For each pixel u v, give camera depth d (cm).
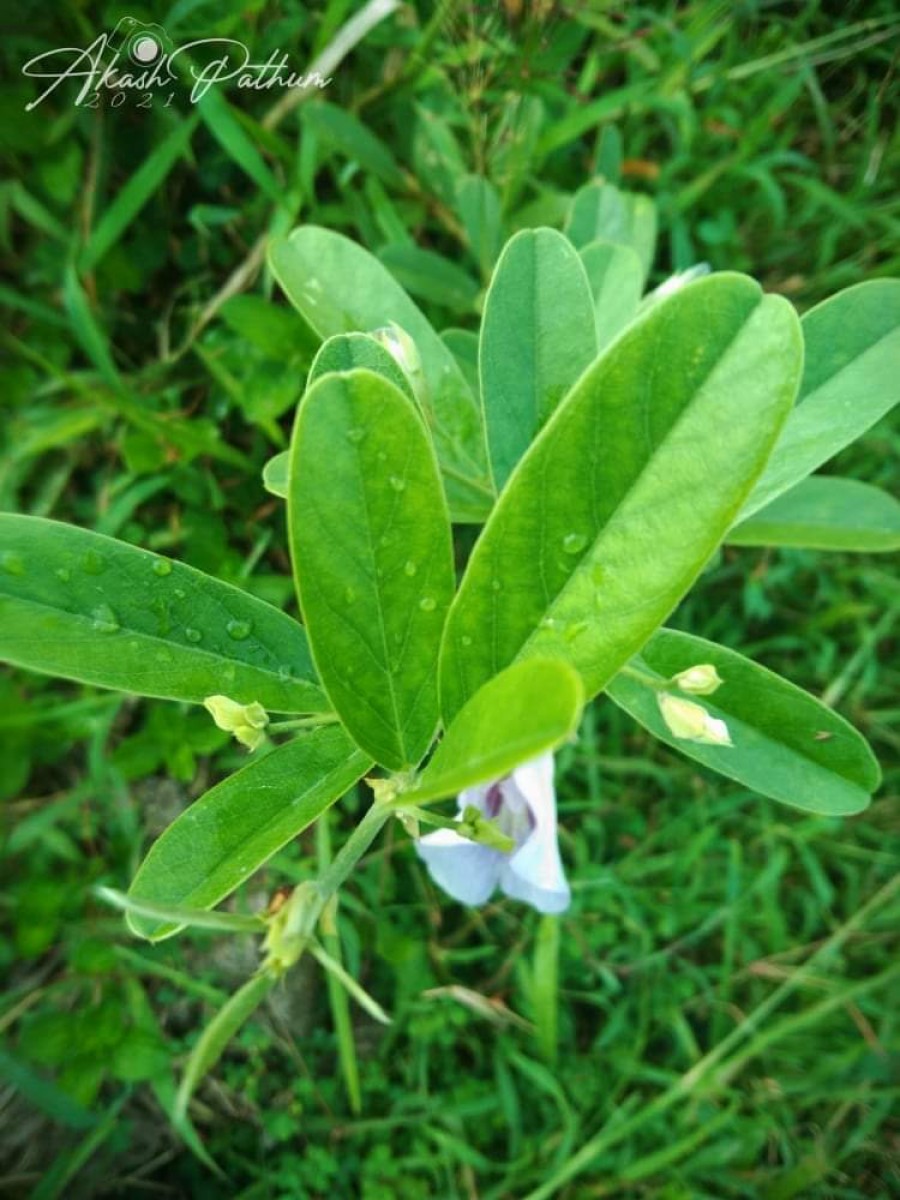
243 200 30
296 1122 29
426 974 30
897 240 32
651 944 31
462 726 10
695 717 14
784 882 33
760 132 31
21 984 28
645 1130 31
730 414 11
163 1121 29
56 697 28
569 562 11
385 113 30
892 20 29
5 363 29
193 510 29
